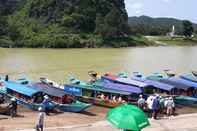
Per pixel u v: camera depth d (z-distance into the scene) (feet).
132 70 233.55
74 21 526.98
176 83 141.38
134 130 47.39
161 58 324.19
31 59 280.51
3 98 120.98
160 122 99.71
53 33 503.20
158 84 137.90
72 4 547.90
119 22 532.73
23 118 106.42
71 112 116.47
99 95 128.67
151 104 103.91
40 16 549.95
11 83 132.16
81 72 214.07
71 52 371.97
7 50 381.19
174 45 572.10
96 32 515.91
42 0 561.43
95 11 551.18
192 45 586.86
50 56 314.35
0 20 488.44
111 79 147.13
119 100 123.65
